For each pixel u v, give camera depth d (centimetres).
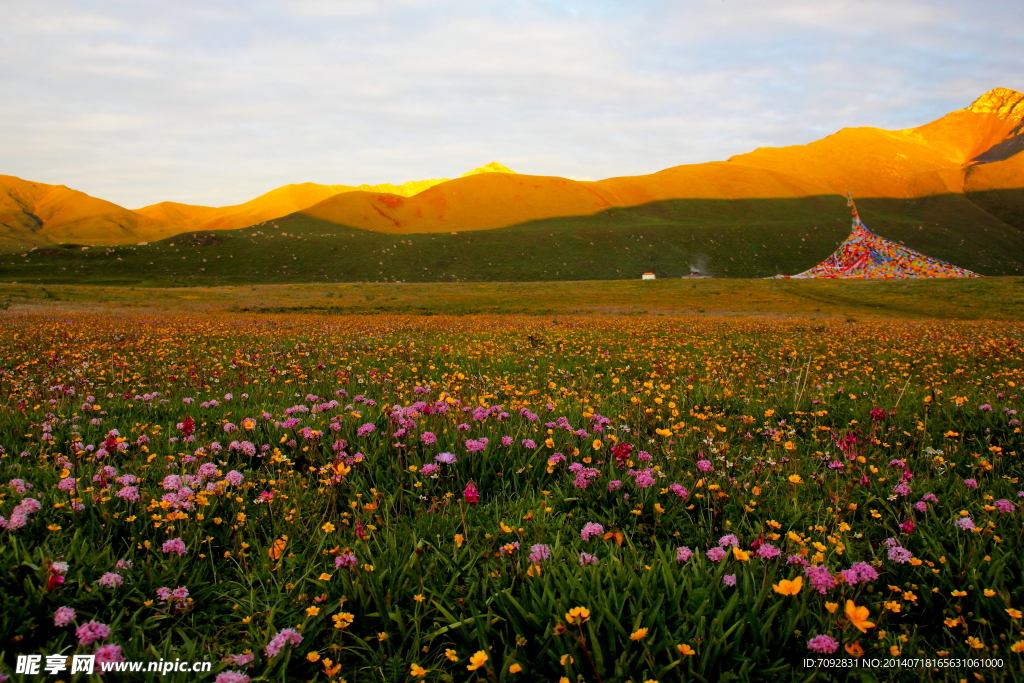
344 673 295
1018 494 452
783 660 285
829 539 380
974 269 18500
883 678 282
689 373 1095
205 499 409
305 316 4247
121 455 552
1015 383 918
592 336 1922
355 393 860
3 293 5419
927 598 338
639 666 277
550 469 512
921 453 575
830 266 12875
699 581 331
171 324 2502
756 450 616
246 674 284
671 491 468
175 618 327
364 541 379
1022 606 325
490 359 1272
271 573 358
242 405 776
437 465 480
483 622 314
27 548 371
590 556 346
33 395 763
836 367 1200
